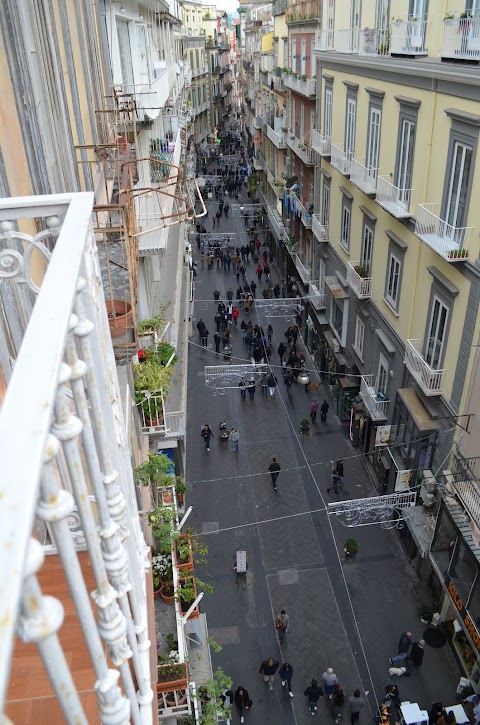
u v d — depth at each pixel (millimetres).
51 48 6129
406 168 13258
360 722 11148
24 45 4793
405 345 14234
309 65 24328
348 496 16703
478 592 10828
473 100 10062
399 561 14594
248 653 12438
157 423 10523
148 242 12258
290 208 29375
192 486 17250
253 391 21484
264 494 16891
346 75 17250
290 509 16312
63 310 1473
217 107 69562
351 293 18547
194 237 37875
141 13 17016
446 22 10477
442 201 11500
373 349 16875
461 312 11234
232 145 64625
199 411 20766
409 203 13188
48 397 1135
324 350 22484
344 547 15008
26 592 1024
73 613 3488
